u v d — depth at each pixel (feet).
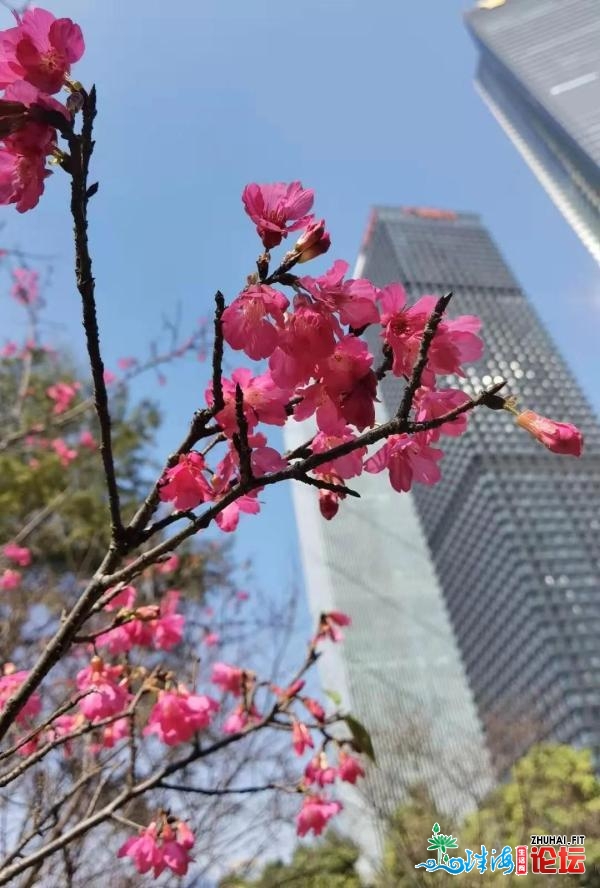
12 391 32.48
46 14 4.41
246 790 9.63
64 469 30.27
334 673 112.57
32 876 9.75
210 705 8.98
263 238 4.39
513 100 158.71
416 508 163.84
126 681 9.36
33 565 27.50
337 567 132.77
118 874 13.14
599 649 114.32
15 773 6.24
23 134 4.02
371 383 4.38
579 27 142.20
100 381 4.73
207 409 4.89
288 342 4.28
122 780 12.57
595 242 126.62
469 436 152.35
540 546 132.26
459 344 4.74
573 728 104.27
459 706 114.83
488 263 201.98
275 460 4.83
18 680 9.20
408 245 203.10
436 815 33.32
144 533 5.15
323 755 11.04
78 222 4.17
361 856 35.63
